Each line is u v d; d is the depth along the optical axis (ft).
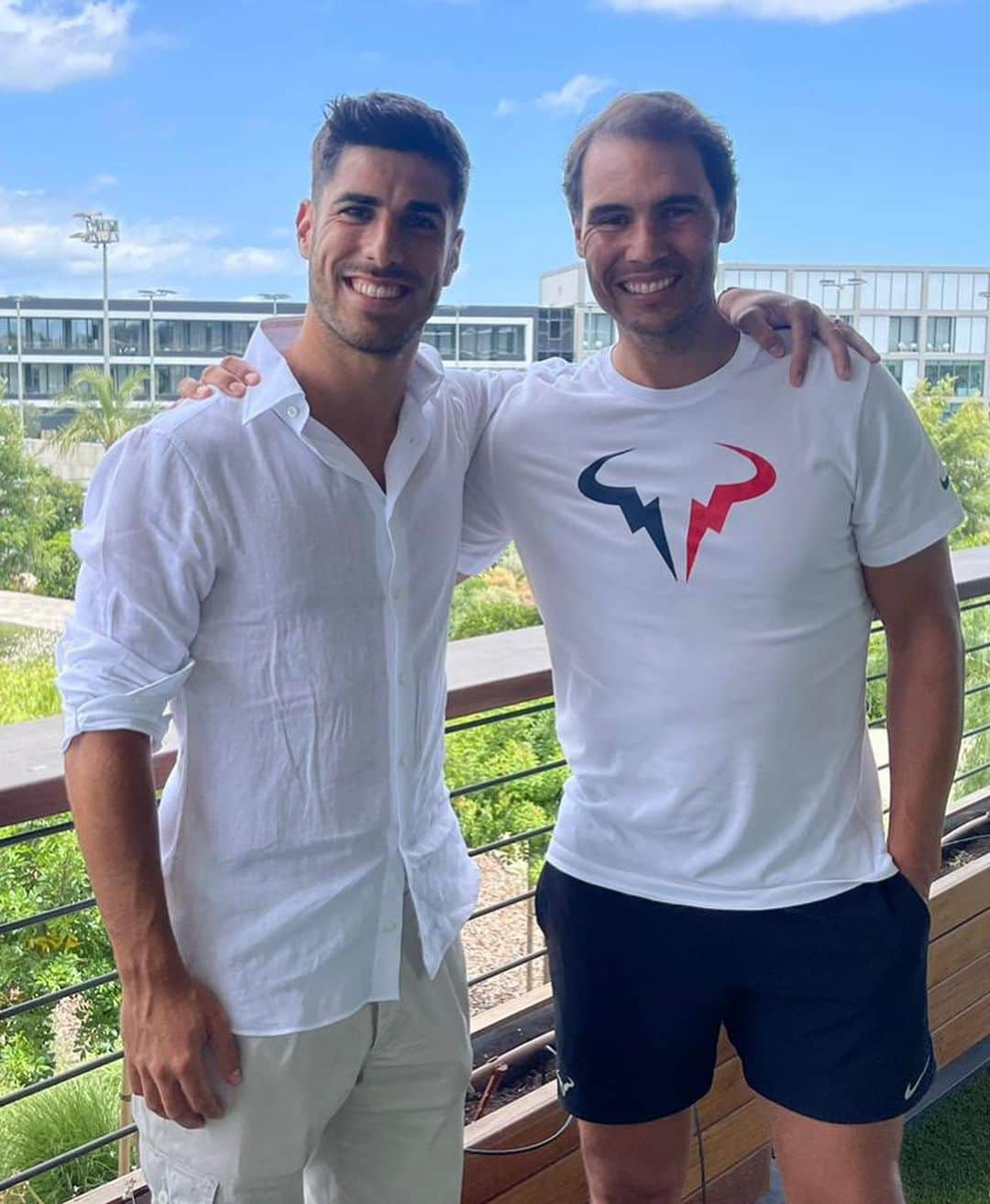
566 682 5.12
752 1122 6.82
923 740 4.81
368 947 4.09
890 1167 4.80
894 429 4.57
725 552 4.63
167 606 3.72
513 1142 5.87
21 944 14.65
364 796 4.05
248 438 3.80
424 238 3.94
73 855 14.84
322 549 3.90
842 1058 4.72
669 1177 5.36
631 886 4.95
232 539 3.79
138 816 3.67
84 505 3.80
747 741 4.68
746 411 4.65
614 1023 5.06
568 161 4.83
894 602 4.80
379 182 3.86
